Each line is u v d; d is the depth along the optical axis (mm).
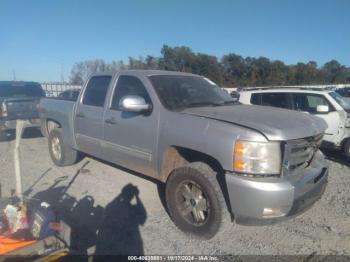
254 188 3127
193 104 4293
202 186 3527
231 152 3254
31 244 2664
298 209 3408
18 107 8906
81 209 4480
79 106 5547
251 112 3906
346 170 6277
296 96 8086
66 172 6105
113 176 5832
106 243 3615
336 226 3959
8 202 3176
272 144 3197
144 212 4387
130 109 4062
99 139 5047
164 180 4086
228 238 3719
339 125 7262
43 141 9375
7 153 7785
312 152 3752
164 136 3918
